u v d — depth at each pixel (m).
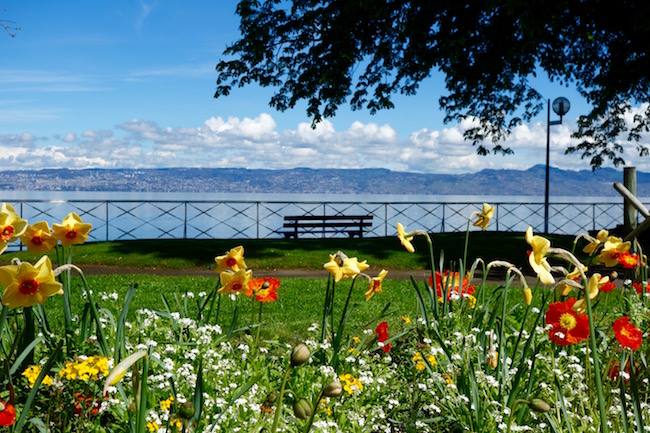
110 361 2.94
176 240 17.22
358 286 9.78
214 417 3.00
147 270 12.88
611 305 5.20
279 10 18.11
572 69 19.08
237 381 3.55
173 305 6.99
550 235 17.73
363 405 3.54
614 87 17.09
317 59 17.89
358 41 17.58
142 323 4.00
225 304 7.41
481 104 20.48
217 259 3.92
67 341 3.28
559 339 2.92
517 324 4.34
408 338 4.48
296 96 18.22
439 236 17.89
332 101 18.20
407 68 18.16
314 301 8.31
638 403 2.40
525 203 21.08
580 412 3.20
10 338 3.28
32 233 3.10
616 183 4.76
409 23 15.49
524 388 3.26
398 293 9.01
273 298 4.20
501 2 13.72
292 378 3.63
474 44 16.84
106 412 3.12
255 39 17.75
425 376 3.63
